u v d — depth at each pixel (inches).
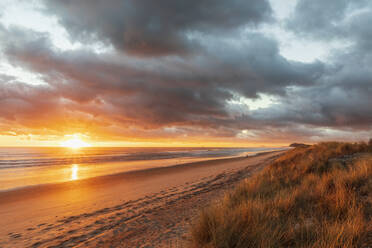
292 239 125.0
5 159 1945.1
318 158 421.1
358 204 155.9
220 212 160.2
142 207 323.9
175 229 200.1
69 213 331.3
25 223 293.3
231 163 1171.3
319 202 177.5
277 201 183.6
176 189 471.5
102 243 188.2
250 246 120.1
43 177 810.8
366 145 475.8
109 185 600.7
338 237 107.4
